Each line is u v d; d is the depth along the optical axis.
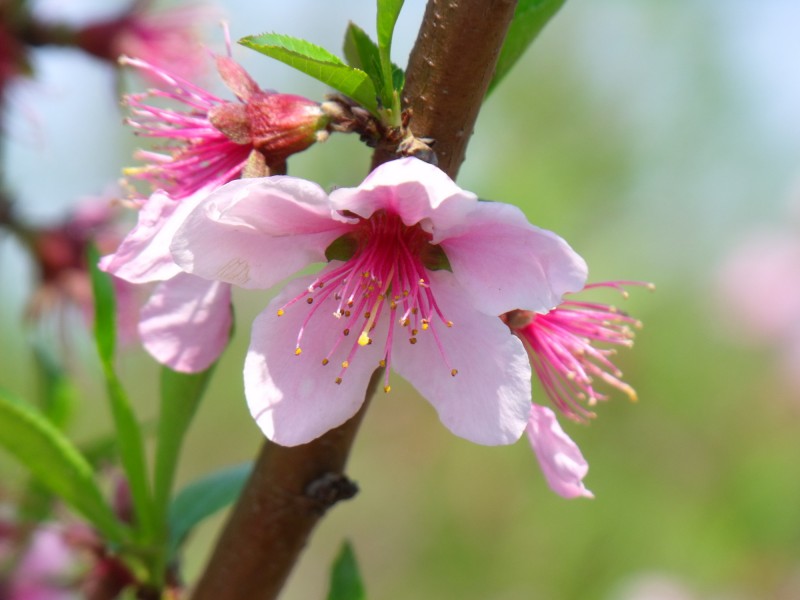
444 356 0.18
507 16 0.17
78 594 0.23
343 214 0.18
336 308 0.18
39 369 0.25
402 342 0.18
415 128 0.17
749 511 0.42
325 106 0.18
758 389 0.43
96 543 0.21
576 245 0.41
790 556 0.42
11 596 0.23
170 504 0.20
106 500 0.20
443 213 0.17
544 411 0.18
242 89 0.18
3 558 0.24
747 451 0.43
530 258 0.17
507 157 0.41
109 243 0.26
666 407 0.43
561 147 0.41
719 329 0.43
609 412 0.43
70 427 0.25
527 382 0.17
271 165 0.18
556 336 0.19
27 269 0.26
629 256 0.42
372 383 0.18
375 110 0.17
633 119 0.43
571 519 0.43
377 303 0.18
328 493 0.18
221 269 0.17
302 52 0.17
